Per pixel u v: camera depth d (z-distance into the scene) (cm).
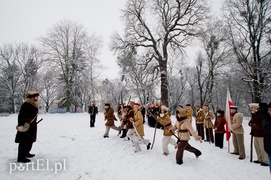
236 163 545
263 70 1783
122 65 2561
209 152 660
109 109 812
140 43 2511
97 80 3341
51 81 3231
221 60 2578
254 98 1875
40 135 803
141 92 2959
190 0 2280
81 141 714
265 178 434
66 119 1677
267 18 1752
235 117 617
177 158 498
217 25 2462
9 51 3550
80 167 448
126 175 414
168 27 2466
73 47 3112
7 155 498
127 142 715
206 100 2814
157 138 823
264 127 411
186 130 506
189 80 4403
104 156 542
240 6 1894
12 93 3519
